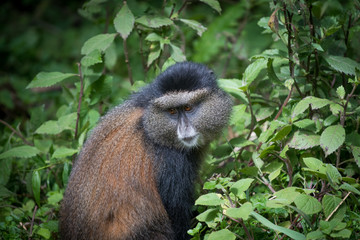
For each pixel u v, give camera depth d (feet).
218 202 26.71
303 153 35.42
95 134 35.40
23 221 39.42
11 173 45.78
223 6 62.34
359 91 36.47
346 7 37.99
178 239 35.32
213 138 36.19
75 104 43.93
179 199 35.12
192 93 34.17
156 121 34.71
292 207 27.07
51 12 92.07
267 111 38.58
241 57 54.08
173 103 34.12
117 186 33.55
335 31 34.96
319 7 35.94
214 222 29.01
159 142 35.04
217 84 36.29
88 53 41.75
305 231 29.14
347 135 34.19
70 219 33.91
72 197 34.12
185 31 48.26
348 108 34.94
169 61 41.63
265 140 33.53
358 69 31.96
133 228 33.58
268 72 35.27
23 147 41.04
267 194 32.55
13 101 69.51
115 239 33.30
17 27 90.33
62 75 41.91
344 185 27.71
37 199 38.01
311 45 33.91
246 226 30.32
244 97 38.88
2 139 49.49
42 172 45.68
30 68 80.79
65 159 43.04
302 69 37.78
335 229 26.18
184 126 34.45
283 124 33.53
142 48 47.06
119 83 60.13
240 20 58.70
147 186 34.42
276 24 33.19
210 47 55.93
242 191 27.61
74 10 92.12
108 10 51.34
